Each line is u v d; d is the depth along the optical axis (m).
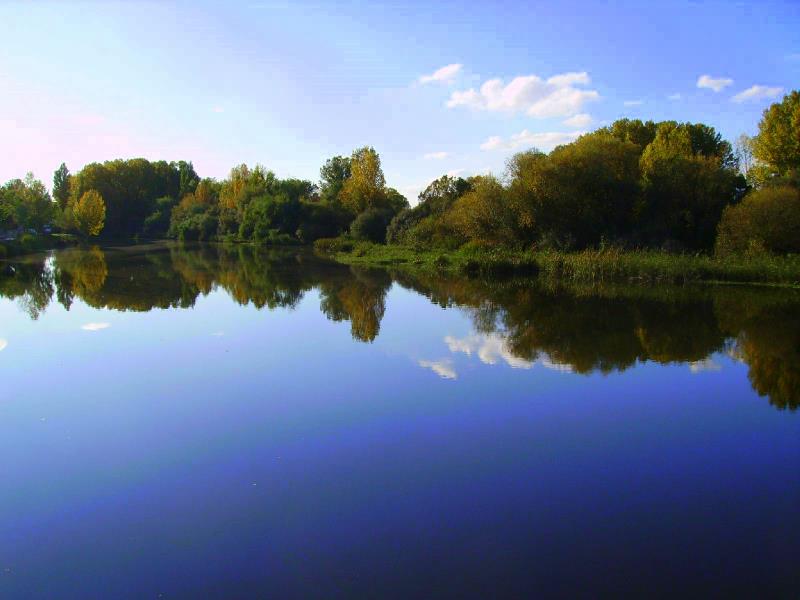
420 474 7.59
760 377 12.05
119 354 13.46
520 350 14.09
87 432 8.91
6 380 11.43
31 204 61.06
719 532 6.34
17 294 22.91
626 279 28.45
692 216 34.06
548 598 5.21
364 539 6.11
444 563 5.70
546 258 31.30
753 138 40.59
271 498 6.95
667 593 5.30
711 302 21.64
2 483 7.33
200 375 11.85
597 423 9.48
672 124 46.31
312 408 9.98
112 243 64.62
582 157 35.19
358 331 16.23
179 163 103.00
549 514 6.66
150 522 6.45
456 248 41.59
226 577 5.50
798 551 5.98
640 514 6.70
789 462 8.14
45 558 5.82
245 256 45.78
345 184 67.38
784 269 26.36
